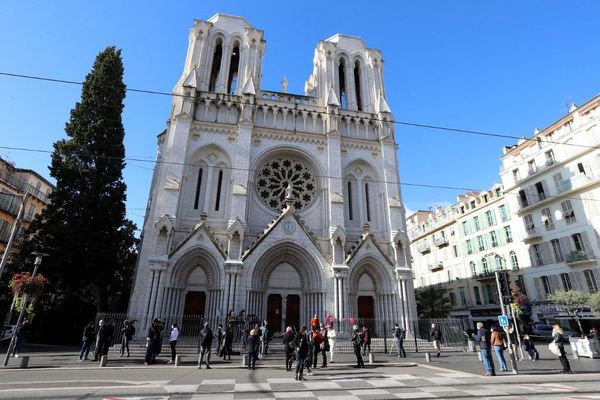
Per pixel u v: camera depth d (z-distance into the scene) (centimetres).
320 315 3116
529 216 4875
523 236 4912
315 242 3334
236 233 3203
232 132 3731
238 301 2983
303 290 3291
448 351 2942
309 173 3903
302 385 1356
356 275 3419
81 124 3788
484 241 5641
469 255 5922
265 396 1149
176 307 2952
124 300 4256
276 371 1791
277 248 3278
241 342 2814
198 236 3131
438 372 1781
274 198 3725
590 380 1519
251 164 3653
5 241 4466
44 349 2805
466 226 6072
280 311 3225
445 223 6525
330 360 2231
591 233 4041
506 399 1112
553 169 4606
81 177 3531
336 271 3231
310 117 4091
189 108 3619
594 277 3941
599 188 4031
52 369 1784
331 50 4541
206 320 2928
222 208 3450
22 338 2277
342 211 3569
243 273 3092
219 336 2445
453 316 6019
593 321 3972
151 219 3253
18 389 1221
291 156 3922
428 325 3372
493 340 1859
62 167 3491
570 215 4309
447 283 6347
